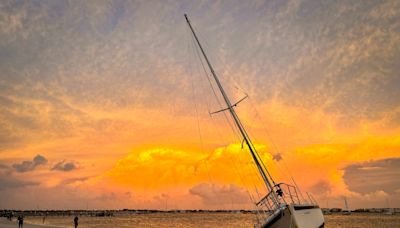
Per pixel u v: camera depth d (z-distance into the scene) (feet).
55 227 178.09
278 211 56.29
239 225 383.65
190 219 621.72
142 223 435.94
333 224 362.12
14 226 189.16
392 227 315.99
